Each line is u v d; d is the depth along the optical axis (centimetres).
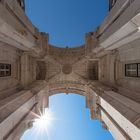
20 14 1011
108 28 1095
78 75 2259
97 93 1359
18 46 1220
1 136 647
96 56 1714
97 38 1477
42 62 2177
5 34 882
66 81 2322
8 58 1155
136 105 807
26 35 1070
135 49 981
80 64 2267
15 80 1304
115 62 1350
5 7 763
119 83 1272
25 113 1039
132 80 1033
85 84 2086
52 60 2116
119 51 1253
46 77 2167
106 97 1127
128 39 942
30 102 1173
